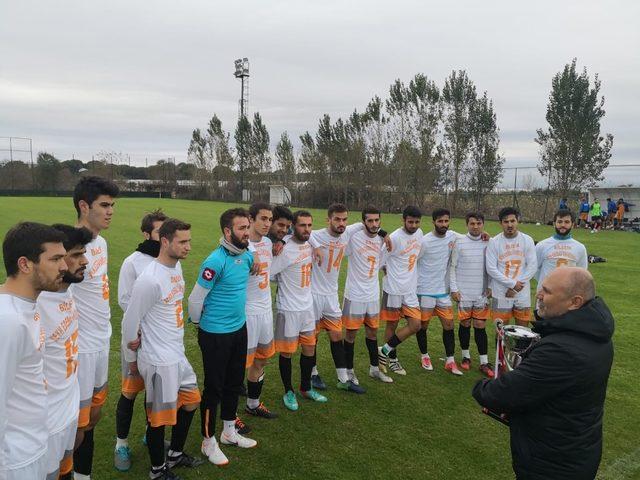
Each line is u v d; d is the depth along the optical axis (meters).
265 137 46.44
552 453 2.10
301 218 4.18
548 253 5.55
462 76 31.14
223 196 45.94
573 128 26.86
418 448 3.73
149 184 48.81
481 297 5.48
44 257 1.94
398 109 34.62
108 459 3.43
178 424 3.27
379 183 33.19
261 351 4.08
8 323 1.80
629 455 3.73
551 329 2.17
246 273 3.56
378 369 5.11
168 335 3.11
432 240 5.31
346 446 3.72
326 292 4.67
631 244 16.89
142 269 3.59
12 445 1.92
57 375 2.32
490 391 2.24
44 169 43.31
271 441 3.76
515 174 28.59
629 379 5.21
